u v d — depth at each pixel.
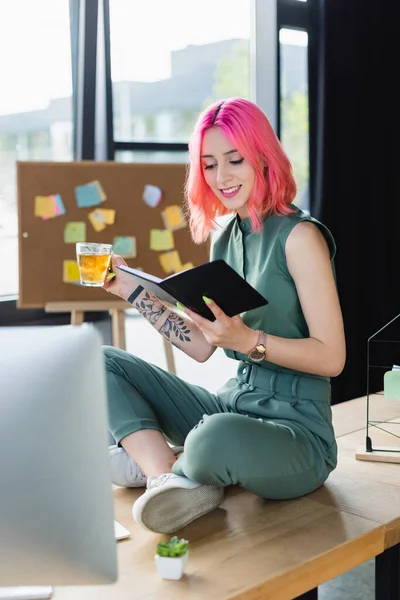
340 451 2.38
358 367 4.29
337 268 4.15
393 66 4.24
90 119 3.60
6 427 1.00
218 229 2.24
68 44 3.56
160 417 2.15
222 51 4.01
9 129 3.49
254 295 1.74
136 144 3.79
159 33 3.79
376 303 4.30
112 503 1.04
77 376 1.00
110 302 3.21
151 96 3.83
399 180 4.30
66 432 1.00
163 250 3.28
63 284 3.18
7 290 3.59
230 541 1.72
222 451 1.77
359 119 4.17
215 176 2.02
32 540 1.03
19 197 3.12
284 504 1.95
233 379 2.21
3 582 1.08
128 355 2.14
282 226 1.98
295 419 1.99
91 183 3.19
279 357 1.88
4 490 1.01
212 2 3.94
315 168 4.12
